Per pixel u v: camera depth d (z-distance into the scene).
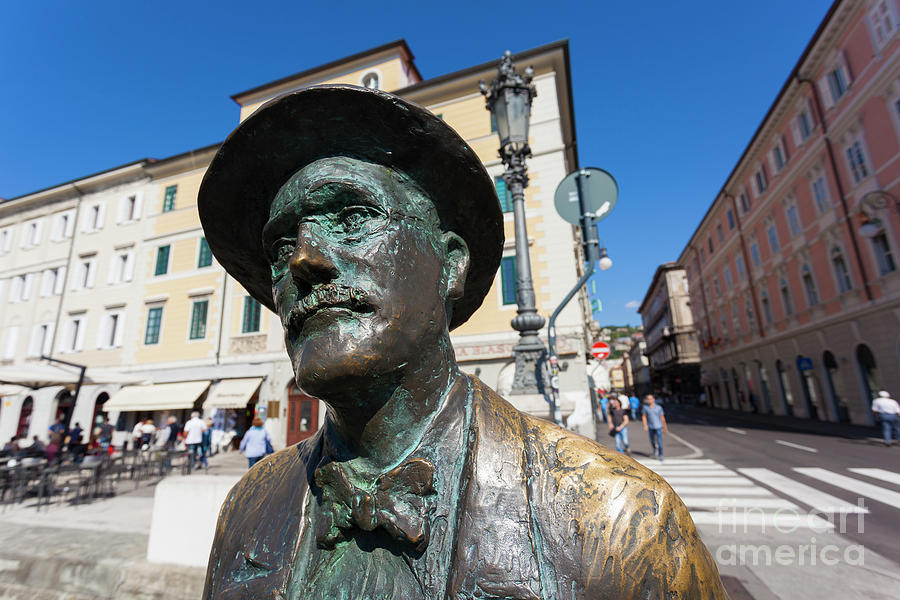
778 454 9.80
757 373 24.02
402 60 16.98
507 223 13.09
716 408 31.50
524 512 0.67
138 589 3.22
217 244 1.04
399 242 0.79
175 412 16.36
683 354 41.22
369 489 0.74
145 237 18.50
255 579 0.76
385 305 0.73
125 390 16.55
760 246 22.22
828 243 16.33
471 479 0.71
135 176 19.56
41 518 5.45
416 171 0.86
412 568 0.66
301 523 0.79
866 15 13.45
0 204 22.08
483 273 1.06
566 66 14.66
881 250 13.76
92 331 18.50
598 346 8.63
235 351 15.79
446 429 0.79
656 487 0.70
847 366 15.65
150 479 9.20
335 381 0.69
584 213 4.23
